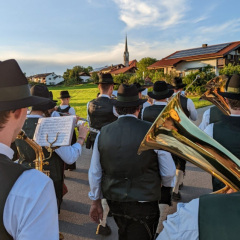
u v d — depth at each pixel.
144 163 1.87
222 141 1.80
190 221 0.91
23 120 0.95
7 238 0.81
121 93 2.07
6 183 0.81
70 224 3.31
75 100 26.62
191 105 3.90
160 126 1.24
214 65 32.09
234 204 0.87
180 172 3.72
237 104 1.87
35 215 0.81
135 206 1.89
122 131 1.95
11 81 0.87
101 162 2.02
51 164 2.41
